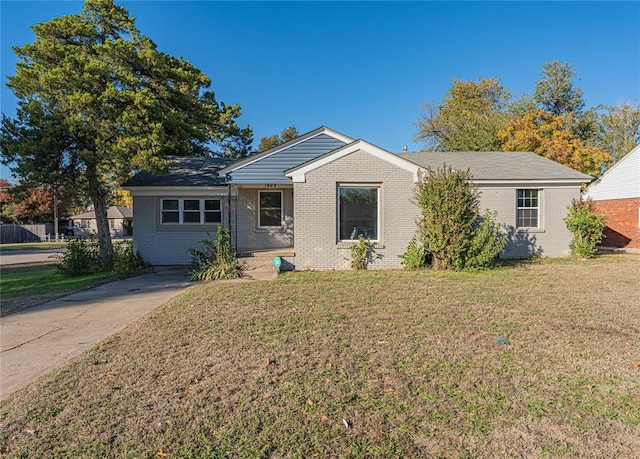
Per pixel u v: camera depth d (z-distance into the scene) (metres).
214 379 3.88
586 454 2.64
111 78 11.97
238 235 14.63
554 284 8.83
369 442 2.81
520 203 14.71
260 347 4.78
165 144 12.34
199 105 14.40
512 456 2.63
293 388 3.65
